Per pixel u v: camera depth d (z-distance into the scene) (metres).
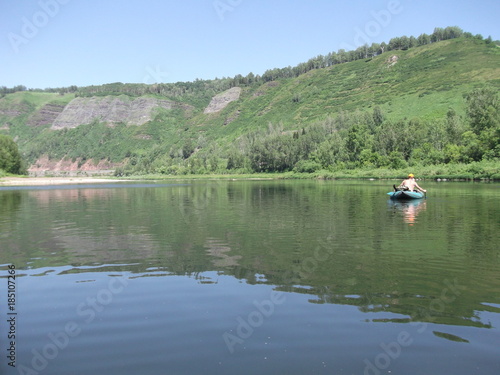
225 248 16.19
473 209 29.19
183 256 14.88
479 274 12.24
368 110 186.62
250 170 151.62
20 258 14.88
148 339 8.13
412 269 12.86
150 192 57.03
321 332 8.34
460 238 18.00
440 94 173.50
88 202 39.66
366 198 40.09
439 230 20.17
